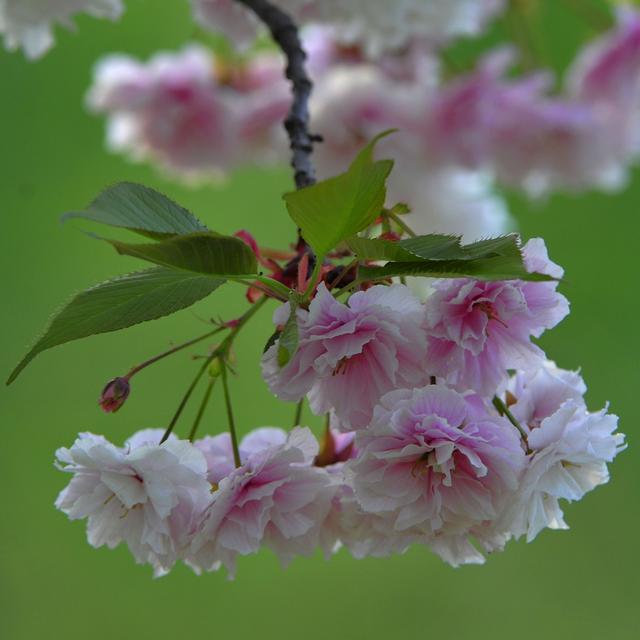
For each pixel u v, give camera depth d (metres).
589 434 1.58
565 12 2.96
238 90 2.21
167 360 3.01
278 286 1.56
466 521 1.58
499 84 2.17
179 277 1.55
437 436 1.56
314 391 1.57
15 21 1.82
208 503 1.58
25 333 2.99
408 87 2.08
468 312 1.56
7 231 3.05
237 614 2.96
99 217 1.52
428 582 3.04
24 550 2.91
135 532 1.58
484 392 1.57
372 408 1.57
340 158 2.01
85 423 2.96
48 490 2.94
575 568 3.07
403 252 1.54
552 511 1.59
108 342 3.02
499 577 3.05
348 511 1.59
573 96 2.24
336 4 1.83
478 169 2.10
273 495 1.59
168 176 2.35
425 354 1.56
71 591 2.91
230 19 1.87
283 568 1.60
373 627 2.98
